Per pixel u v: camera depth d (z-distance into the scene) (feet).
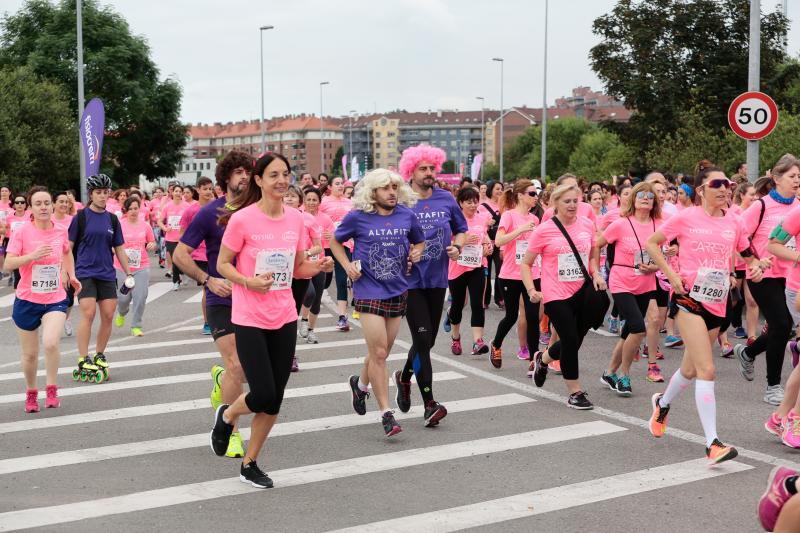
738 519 16.05
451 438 21.91
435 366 31.58
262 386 17.35
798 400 20.57
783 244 23.48
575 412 24.53
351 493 17.75
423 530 15.64
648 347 29.12
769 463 19.51
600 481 18.34
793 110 115.24
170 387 28.45
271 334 17.78
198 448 21.22
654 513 16.40
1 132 123.13
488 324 42.45
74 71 163.94
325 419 24.03
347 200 47.75
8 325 43.86
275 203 17.75
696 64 140.97
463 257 32.35
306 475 18.97
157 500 17.38
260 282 17.10
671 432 22.26
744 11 138.31
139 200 39.52
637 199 27.20
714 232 20.29
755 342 27.66
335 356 33.81
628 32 141.49
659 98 137.39
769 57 136.98
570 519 16.12
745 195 35.35
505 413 24.50
